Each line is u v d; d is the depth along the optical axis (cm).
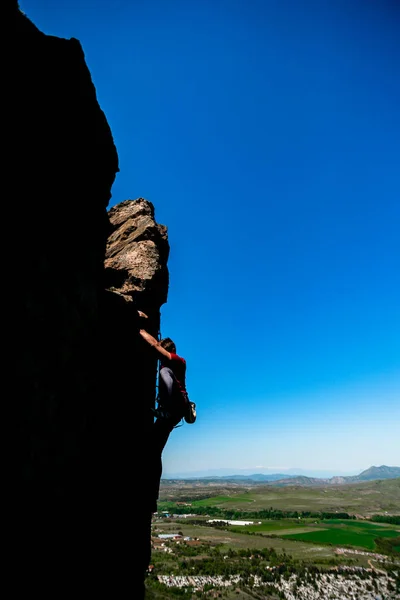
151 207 1090
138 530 689
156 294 895
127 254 888
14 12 411
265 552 13375
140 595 695
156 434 698
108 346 615
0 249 373
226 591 8875
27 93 430
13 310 375
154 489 738
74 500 468
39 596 391
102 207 609
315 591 9369
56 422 415
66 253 479
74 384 455
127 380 672
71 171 512
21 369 372
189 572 10462
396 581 10319
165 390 667
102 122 588
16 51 414
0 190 382
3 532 341
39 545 393
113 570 586
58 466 416
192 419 692
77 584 480
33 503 379
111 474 603
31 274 406
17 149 411
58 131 484
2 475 342
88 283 516
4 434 347
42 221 441
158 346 701
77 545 485
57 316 434
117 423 630
